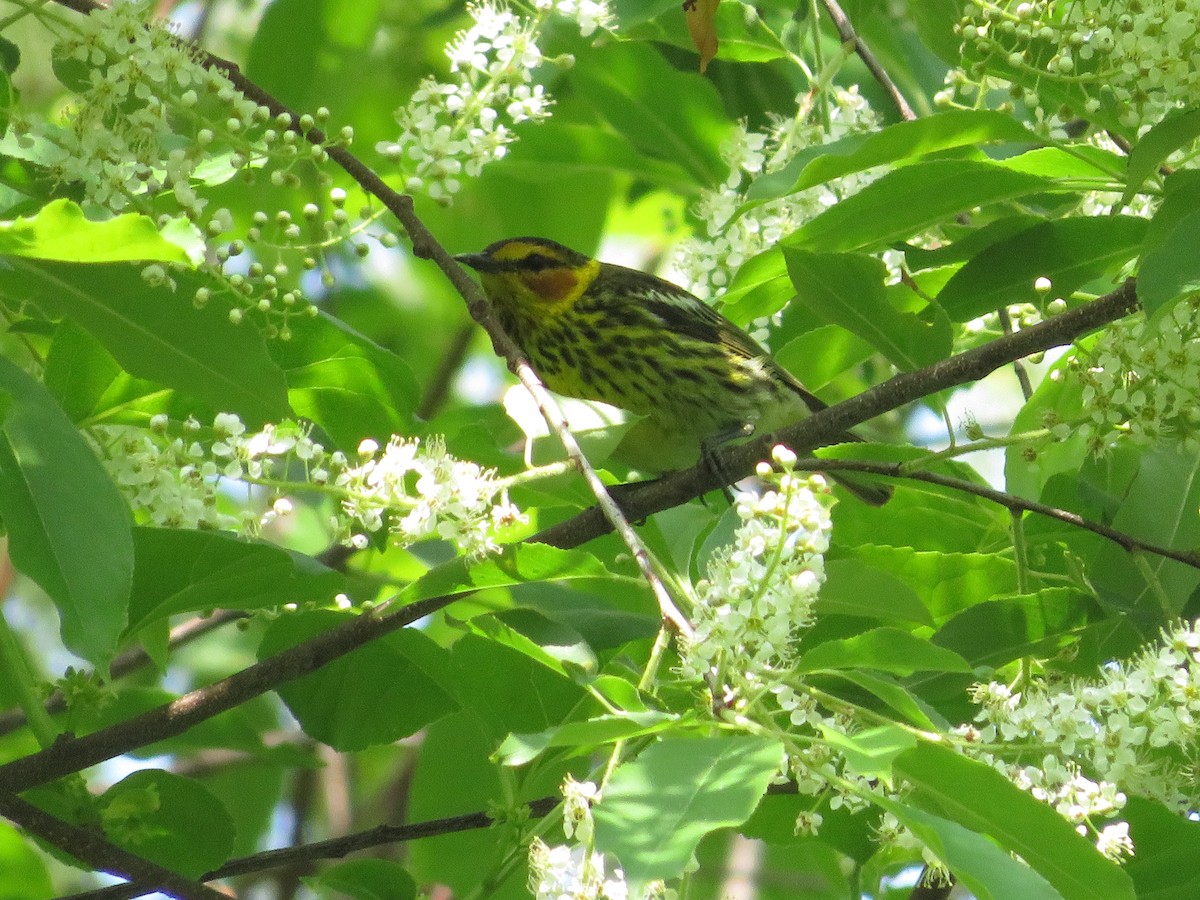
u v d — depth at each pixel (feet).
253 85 31.60
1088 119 30.42
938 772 20.22
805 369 40.88
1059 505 35.50
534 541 31.68
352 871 30.55
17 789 28.50
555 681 31.73
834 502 23.06
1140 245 32.60
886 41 51.78
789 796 33.60
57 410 23.09
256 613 33.73
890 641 21.63
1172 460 33.04
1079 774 24.30
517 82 31.19
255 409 27.43
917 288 33.73
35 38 42.73
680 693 28.12
